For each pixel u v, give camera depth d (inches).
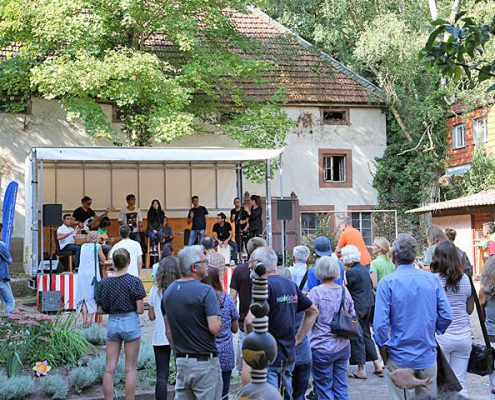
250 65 853.2
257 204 787.4
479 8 894.4
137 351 287.0
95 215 781.3
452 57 191.5
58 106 892.0
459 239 984.3
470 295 264.8
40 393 318.7
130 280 284.4
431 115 1019.9
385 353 225.8
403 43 951.0
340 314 269.0
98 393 323.3
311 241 984.9
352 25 1058.1
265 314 147.9
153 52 894.4
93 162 812.0
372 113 1065.5
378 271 387.2
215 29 872.9
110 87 757.9
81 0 741.3
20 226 866.1
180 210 848.9
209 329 226.1
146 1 787.4
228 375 266.8
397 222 1053.2
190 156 681.0
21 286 745.0
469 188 1049.5
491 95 983.6
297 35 1095.0
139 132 865.5
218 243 741.3
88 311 479.8
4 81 817.5
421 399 122.3
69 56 756.0
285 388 237.0
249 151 702.5
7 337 350.9
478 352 262.1
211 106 918.4
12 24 749.9
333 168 1054.4
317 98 1028.5
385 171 1051.9
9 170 868.6
